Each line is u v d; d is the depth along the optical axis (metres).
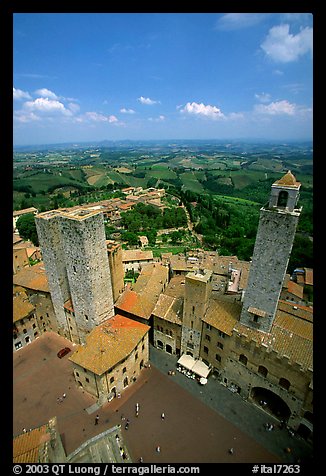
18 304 75.50
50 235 67.69
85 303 67.50
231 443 52.06
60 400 60.50
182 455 50.06
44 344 77.62
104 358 58.47
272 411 58.00
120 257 82.56
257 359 56.03
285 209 49.81
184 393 62.31
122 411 58.06
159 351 75.88
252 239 158.75
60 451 43.16
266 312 55.09
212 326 62.12
